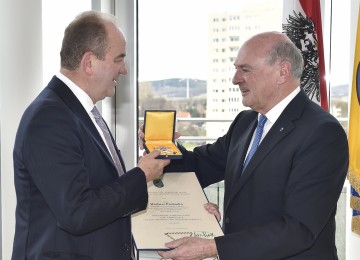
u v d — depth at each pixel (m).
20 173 1.32
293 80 1.75
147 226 1.61
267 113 1.77
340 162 1.59
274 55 1.72
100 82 1.43
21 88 1.81
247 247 1.51
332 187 1.56
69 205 1.23
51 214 1.32
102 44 1.39
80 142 1.32
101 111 2.69
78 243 1.35
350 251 2.71
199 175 2.09
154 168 1.43
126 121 2.76
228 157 1.92
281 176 1.63
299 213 1.53
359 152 2.54
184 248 1.51
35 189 1.33
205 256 1.53
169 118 1.79
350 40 2.68
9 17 1.72
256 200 1.67
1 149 1.69
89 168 1.35
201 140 2.81
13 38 1.75
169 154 1.48
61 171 1.23
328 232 1.70
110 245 1.40
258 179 1.67
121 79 2.72
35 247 1.33
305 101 1.74
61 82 1.40
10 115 1.74
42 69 1.99
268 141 1.69
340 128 1.63
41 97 1.34
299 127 1.66
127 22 2.69
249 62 1.74
